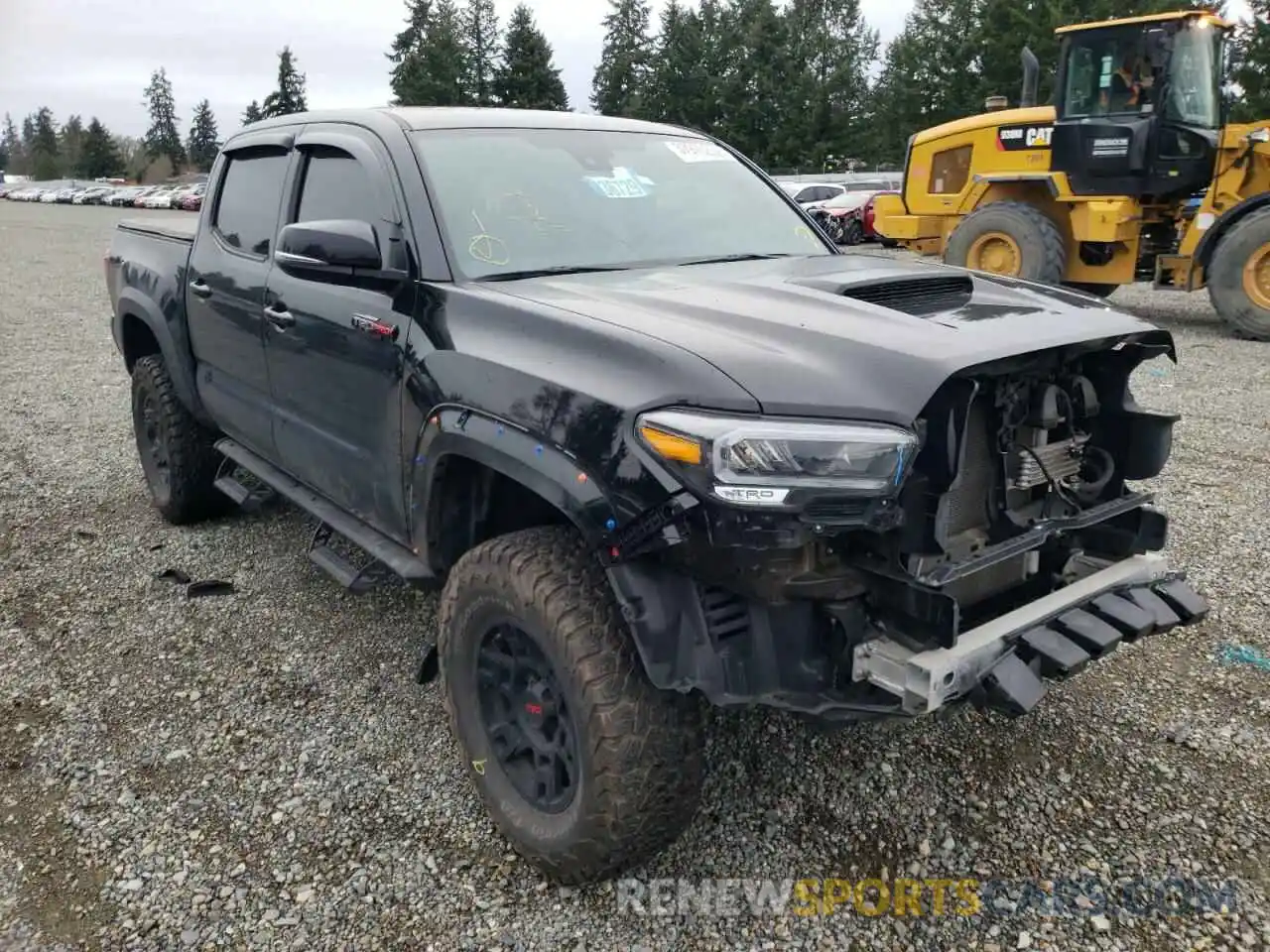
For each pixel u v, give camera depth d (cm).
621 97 6041
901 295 279
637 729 235
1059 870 269
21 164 13650
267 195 413
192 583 452
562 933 250
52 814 298
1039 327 249
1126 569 272
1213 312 1265
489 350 265
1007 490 252
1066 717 339
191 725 345
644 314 257
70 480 619
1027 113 1208
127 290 519
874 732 331
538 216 332
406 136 337
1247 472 587
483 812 297
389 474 314
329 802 302
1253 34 3275
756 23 5162
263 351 390
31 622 423
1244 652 379
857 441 211
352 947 247
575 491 231
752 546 211
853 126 5225
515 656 265
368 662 388
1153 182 1077
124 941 249
